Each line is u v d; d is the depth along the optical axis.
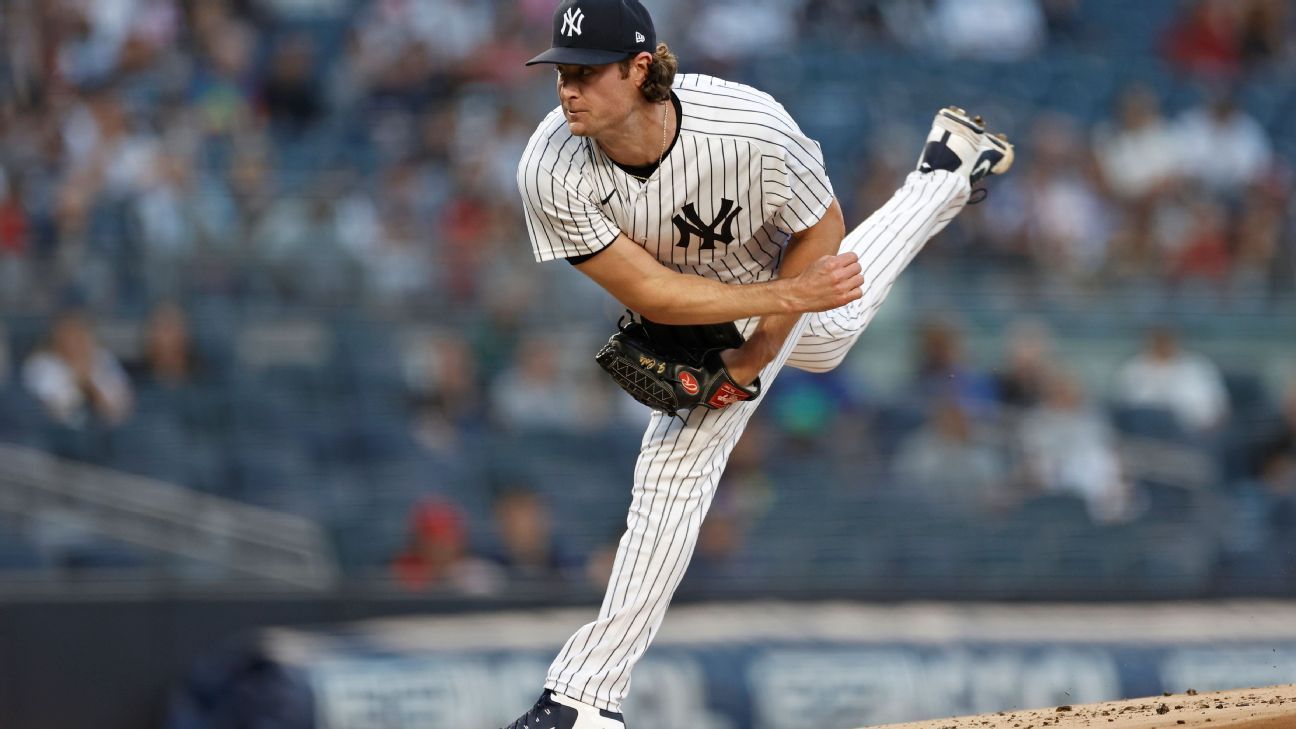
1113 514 34.72
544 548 31.34
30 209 34.50
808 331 14.88
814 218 13.26
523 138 41.47
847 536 32.91
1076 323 37.22
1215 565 34.06
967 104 48.91
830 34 50.84
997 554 33.25
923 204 15.88
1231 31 54.41
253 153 39.34
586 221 12.79
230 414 32.62
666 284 12.92
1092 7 54.62
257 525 30.95
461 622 27.83
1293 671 29.50
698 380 13.39
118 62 41.09
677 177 12.72
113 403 32.00
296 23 45.16
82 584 26.94
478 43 45.53
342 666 25.69
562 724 13.79
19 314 31.84
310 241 35.34
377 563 30.97
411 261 35.09
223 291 34.03
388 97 44.12
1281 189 48.53
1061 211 43.81
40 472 30.31
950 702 28.02
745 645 27.39
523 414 34.03
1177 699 16.05
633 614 13.85
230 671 26.42
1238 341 37.88
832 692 27.36
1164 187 46.44
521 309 34.97
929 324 36.31
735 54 49.16
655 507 13.83
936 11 52.62
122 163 36.50
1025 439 34.97
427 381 34.00
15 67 38.53
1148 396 36.75
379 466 32.59
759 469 33.44
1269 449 36.75
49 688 26.14
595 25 12.03
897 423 34.81
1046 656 28.62
